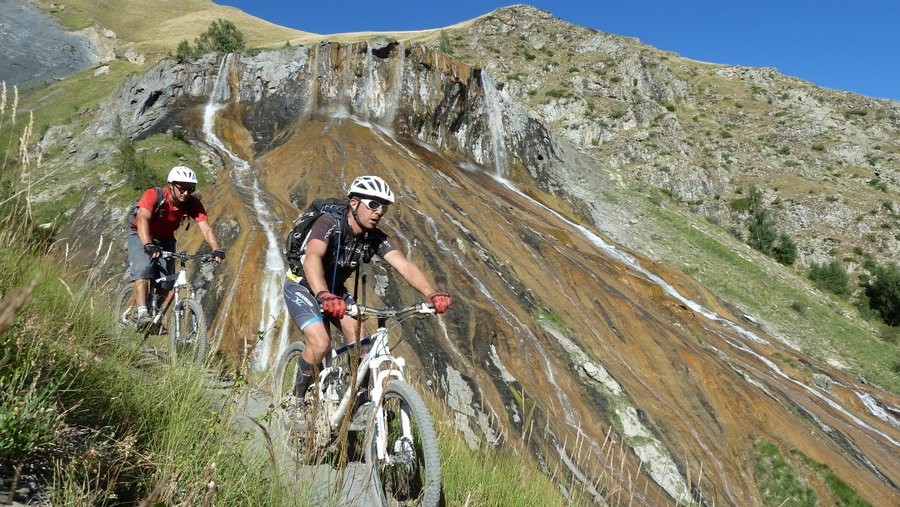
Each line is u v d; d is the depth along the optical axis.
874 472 21.11
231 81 38.41
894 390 33.03
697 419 20.30
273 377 4.59
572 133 64.12
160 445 2.96
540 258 26.94
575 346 21.34
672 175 58.84
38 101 67.12
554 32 88.50
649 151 61.72
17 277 4.07
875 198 65.38
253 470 2.94
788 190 65.06
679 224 45.75
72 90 69.75
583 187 45.78
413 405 3.13
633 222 43.53
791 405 23.44
